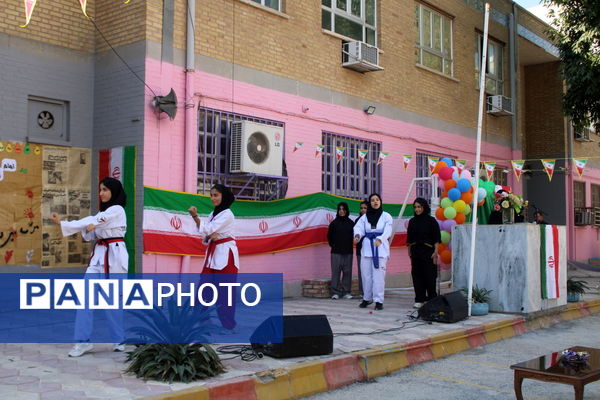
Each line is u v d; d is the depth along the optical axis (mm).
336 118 13336
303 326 6465
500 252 9992
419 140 15852
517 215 13523
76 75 10070
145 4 9750
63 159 9836
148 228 9523
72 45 10039
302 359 6293
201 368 5527
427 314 9031
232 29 11117
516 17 20766
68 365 5926
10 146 9188
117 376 5520
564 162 22969
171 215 9844
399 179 15156
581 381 4820
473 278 10266
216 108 10758
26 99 9414
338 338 7512
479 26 18922
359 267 12133
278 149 11352
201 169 10570
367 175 14328
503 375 6820
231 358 6293
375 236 10430
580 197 24375
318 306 10555
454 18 17734
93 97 10312
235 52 11156
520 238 9852
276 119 11930
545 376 5008
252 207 11242
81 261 9977
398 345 7176
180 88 10172
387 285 14617
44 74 9656
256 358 6293
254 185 11562
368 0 14656
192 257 10242
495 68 19984
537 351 8156
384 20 14922
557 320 10648
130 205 9656
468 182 11750
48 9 9719
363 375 6523
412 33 15875
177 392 4992
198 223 7266
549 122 23438
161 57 9914
